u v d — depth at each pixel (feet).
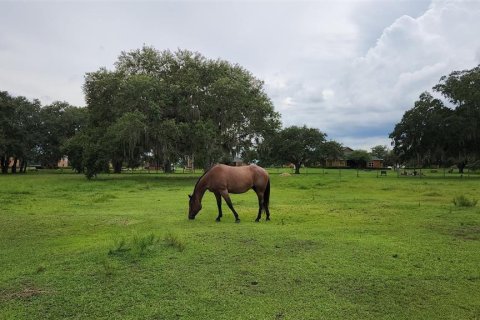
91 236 25.85
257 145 117.80
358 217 33.35
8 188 69.82
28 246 22.97
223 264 18.15
